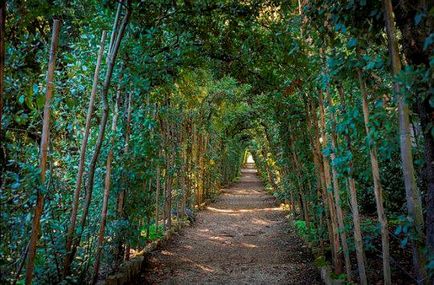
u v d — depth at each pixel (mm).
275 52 5102
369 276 4211
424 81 2352
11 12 3312
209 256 7090
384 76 3607
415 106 3100
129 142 4750
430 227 2680
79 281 3744
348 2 3078
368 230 5035
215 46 5344
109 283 4277
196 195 14500
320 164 5492
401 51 3359
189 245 8109
